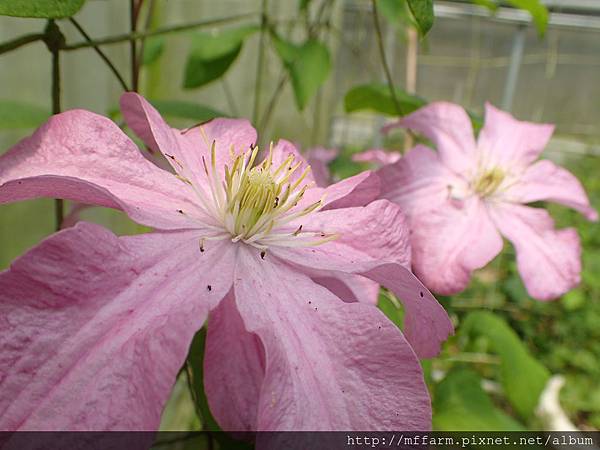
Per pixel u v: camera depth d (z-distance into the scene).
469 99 0.90
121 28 0.38
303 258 0.14
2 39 0.27
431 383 0.29
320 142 0.92
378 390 0.11
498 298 0.67
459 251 0.22
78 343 0.10
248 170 0.14
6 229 0.30
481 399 0.28
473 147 0.25
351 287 0.15
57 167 0.13
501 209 0.25
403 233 0.14
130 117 0.16
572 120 1.00
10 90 0.29
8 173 0.12
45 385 0.09
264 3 0.32
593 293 0.67
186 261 0.12
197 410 0.17
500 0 0.50
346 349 0.11
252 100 0.67
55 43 0.16
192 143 0.16
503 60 0.88
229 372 0.12
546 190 0.26
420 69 0.94
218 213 0.14
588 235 0.75
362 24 0.85
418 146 0.24
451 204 0.23
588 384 0.59
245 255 0.13
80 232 0.10
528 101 0.97
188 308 0.11
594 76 0.94
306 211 0.14
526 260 0.24
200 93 0.53
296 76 0.31
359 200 0.16
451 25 0.86
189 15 0.48
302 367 0.11
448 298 0.24
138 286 0.11
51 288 0.10
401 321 0.20
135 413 0.09
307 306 0.12
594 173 0.95
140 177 0.13
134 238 0.12
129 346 0.10
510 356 0.31
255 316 0.12
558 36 0.88
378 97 0.28
